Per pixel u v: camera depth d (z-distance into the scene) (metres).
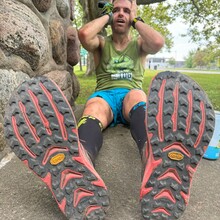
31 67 1.32
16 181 1.01
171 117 0.75
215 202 0.92
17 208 0.86
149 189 0.76
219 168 1.19
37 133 0.76
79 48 2.09
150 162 0.77
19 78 1.20
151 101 0.76
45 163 0.77
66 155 0.77
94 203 0.77
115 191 0.95
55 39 1.61
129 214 0.84
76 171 0.77
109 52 1.55
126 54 1.56
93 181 0.77
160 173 0.76
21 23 1.17
